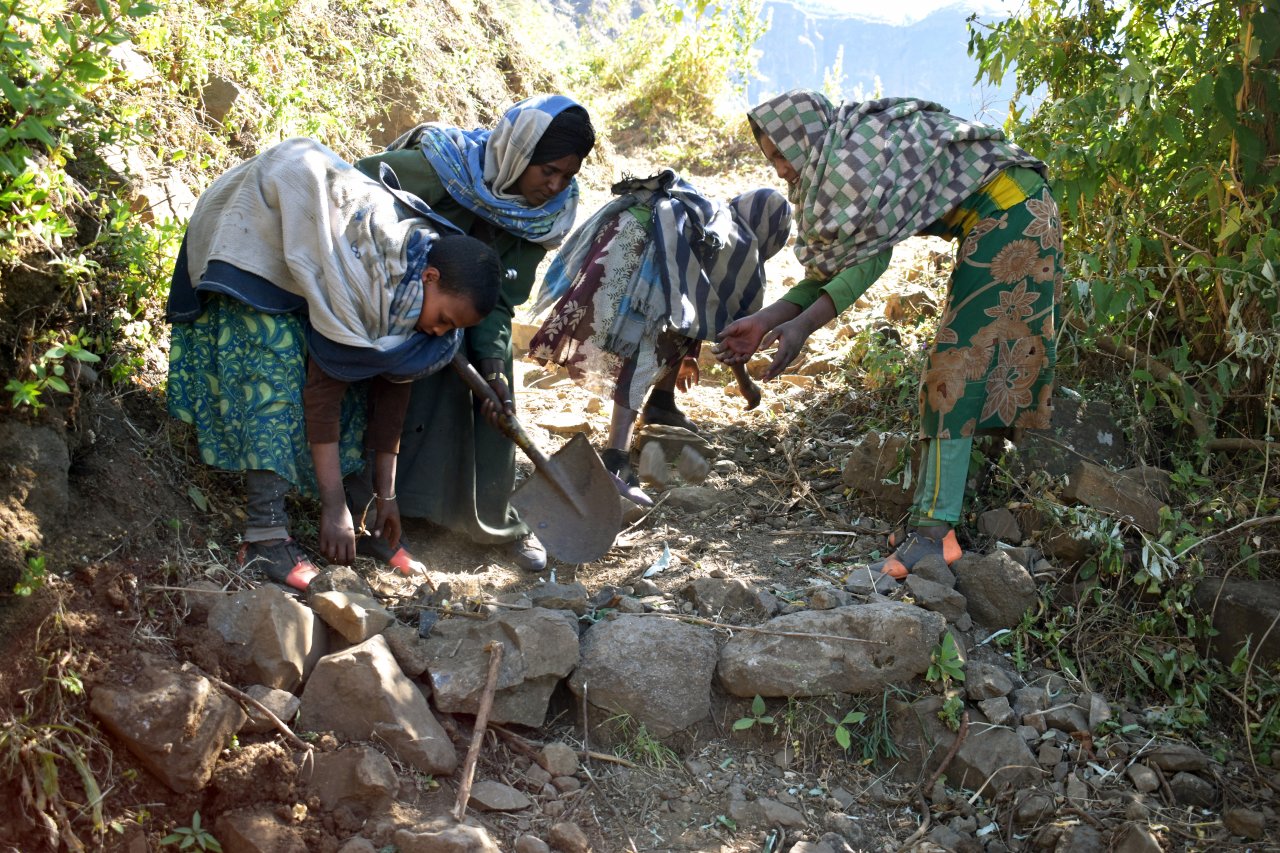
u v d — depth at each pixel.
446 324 2.95
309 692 2.68
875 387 4.40
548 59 8.97
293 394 2.88
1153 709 3.13
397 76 6.07
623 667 2.90
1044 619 3.31
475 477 3.40
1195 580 3.29
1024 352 3.27
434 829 2.46
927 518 3.38
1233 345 3.71
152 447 3.08
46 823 2.30
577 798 2.74
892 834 2.78
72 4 3.84
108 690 2.44
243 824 2.42
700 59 9.23
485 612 3.02
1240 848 2.69
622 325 3.79
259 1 5.11
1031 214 3.19
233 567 2.89
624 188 3.91
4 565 2.44
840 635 3.02
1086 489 3.46
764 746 2.98
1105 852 2.66
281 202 2.78
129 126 3.30
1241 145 3.64
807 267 3.28
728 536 3.75
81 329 2.77
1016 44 4.25
